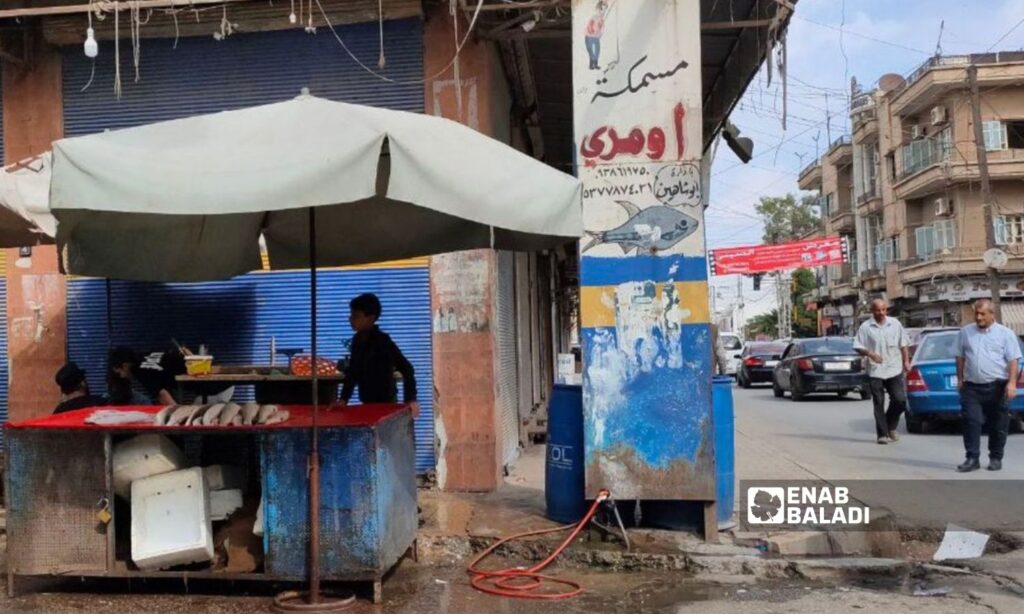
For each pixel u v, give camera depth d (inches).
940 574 231.9
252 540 222.2
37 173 253.4
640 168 265.0
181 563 218.8
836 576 231.9
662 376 259.1
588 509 269.7
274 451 213.6
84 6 312.2
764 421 605.9
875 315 471.2
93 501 217.5
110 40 356.8
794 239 2677.2
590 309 264.1
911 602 209.9
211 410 220.8
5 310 362.3
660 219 263.3
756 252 1710.1
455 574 239.1
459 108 336.8
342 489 211.8
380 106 343.0
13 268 360.5
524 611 208.4
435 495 321.7
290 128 182.7
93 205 171.3
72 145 174.9
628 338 261.6
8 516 219.6
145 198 170.6
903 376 468.8
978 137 1072.8
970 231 1466.5
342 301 344.2
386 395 262.7
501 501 311.0
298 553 212.2
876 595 216.2
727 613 204.5
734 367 1301.7
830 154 2181.3
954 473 362.9
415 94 341.4
